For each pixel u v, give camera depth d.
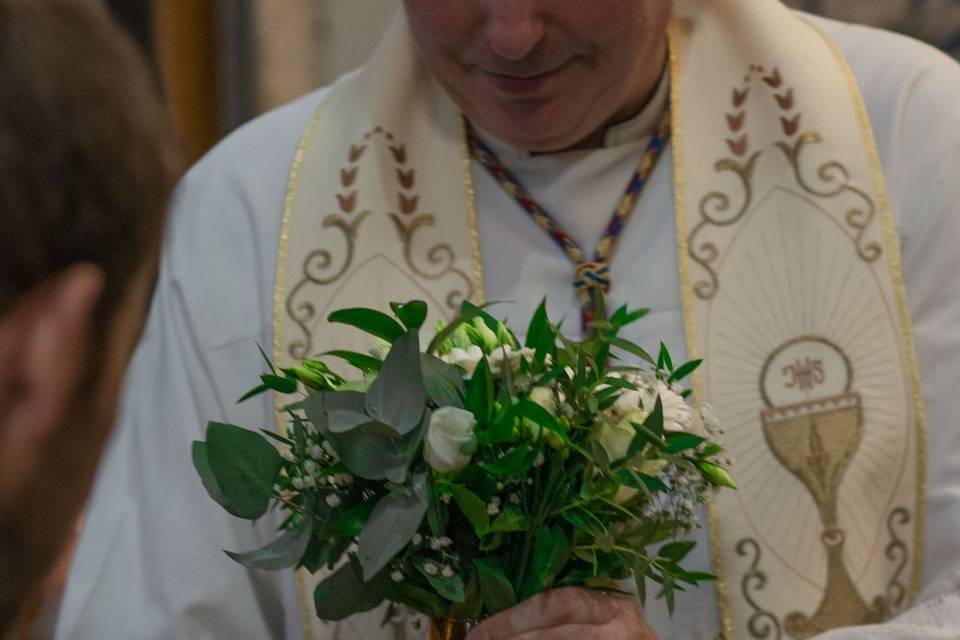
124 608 2.46
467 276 2.58
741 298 2.50
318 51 4.50
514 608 1.76
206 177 2.77
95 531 2.53
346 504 1.72
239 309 2.62
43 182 1.02
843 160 2.53
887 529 2.42
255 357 2.59
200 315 2.62
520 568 1.76
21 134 1.01
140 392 2.64
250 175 2.72
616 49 2.27
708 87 2.61
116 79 1.06
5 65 1.01
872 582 2.41
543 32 2.20
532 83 2.27
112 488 2.57
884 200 2.50
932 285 2.46
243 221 2.68
